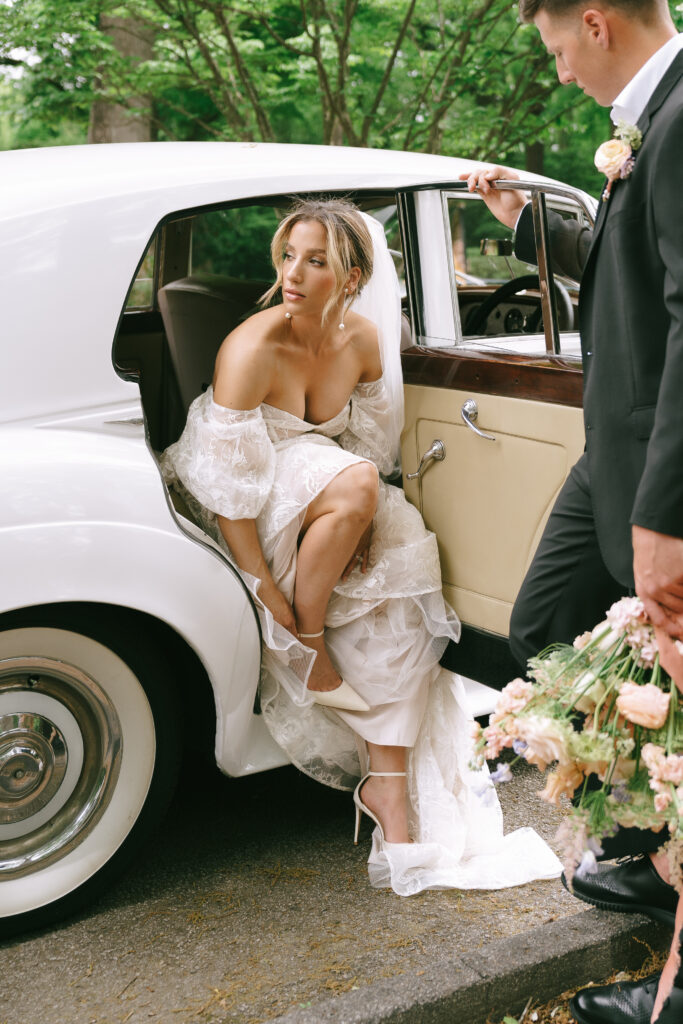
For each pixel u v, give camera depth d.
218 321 3.15
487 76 8.19
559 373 2.52
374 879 2.69
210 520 2.70
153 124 9.62
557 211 2.78
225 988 2.28
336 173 2.85
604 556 2.05
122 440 2.46
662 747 1.76
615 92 1.99
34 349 2.36
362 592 2.73
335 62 8.30
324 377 2.69
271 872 2.75
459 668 2.87
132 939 2.46
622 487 2.00
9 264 2.34
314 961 2.38
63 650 2.43
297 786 3.24
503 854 2.75
